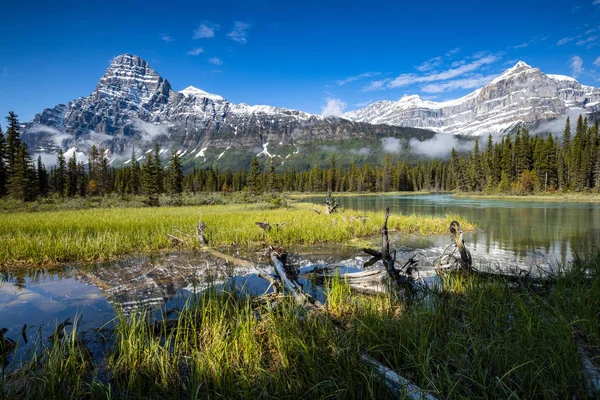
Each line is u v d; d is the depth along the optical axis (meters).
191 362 4.18
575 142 76.75
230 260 11.69
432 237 17.41
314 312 5.65
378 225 20.38
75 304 7.08
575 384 3.37
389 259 7.82
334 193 129.38
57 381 3.73
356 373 3.81
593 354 4.12
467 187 93.56
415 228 20.42
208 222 19.12
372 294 7.56
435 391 3.35
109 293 7.86
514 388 3.46
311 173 140.50
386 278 7.78
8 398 3.48
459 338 4.34
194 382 3.75
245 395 3.48
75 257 11.66
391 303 6.45
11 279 9.17
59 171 67.38
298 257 12.51
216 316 5.34
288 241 15.70
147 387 3.93
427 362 3.69
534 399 3.27
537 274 8.88
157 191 60.09
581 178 67.38
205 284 8.58
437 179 134.62
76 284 8.66
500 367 3.72
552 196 64.44
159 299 7.40
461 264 8.59
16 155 51.56
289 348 4.34
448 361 3.96
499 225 21.59
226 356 4.16
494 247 13.83
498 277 7.82
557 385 3.36
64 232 14.77
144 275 9.59
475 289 6.74
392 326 4.91
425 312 5.28
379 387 3.56
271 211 29.28
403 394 3.28
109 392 3.37
